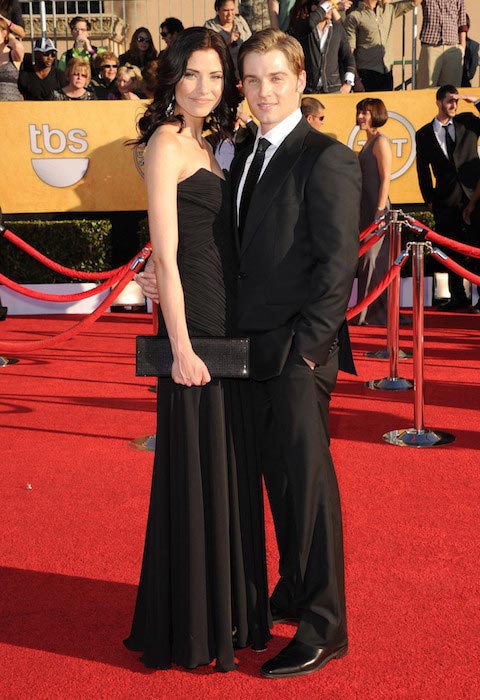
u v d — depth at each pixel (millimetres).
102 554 3311
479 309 8719
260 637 2604
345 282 2381
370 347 7148
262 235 2447
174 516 2512
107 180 9375
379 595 2963
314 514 2506
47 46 9367
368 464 4301
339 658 2586
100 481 4109
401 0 10219
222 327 2516
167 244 2379
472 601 2912
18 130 9250
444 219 8672
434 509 3705
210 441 2484
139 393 5824
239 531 2541
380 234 5680
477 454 4438
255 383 2605
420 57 10289
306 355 2395
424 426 4727
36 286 9242
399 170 9344
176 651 2537
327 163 2385
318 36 9430
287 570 2754
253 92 2447
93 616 2869
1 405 5562
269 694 2424
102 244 9344
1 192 9336
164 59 2438
